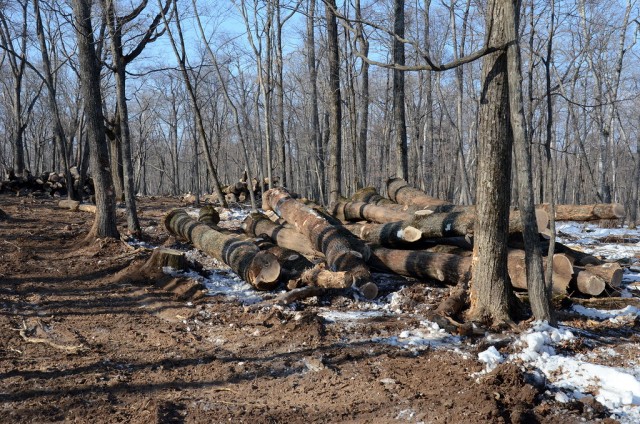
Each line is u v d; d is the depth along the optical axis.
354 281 8.59
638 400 4.98
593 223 18.55
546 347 6.00
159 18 12.87
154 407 4.94
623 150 41.94
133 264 10.27
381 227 10.38
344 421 4.79
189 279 9.42
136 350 6.62
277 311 7.62
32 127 50.47
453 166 36.69
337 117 17.28
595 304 7.95
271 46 23.72
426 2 23.12
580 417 4.70
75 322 7.69
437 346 6.43
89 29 11.91
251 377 5.80
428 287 9.01
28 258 10.95
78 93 32.19
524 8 13.52
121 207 20.00
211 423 4.73
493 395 4.95
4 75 40.09
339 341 6.72
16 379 5.63
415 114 32.03
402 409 4.92
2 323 7.44
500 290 6.92
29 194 22.94
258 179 24.56
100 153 12.00
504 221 6.89
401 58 16.44
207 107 42.72
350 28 6.76
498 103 6.64
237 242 9.80
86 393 5.34
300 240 10.97
